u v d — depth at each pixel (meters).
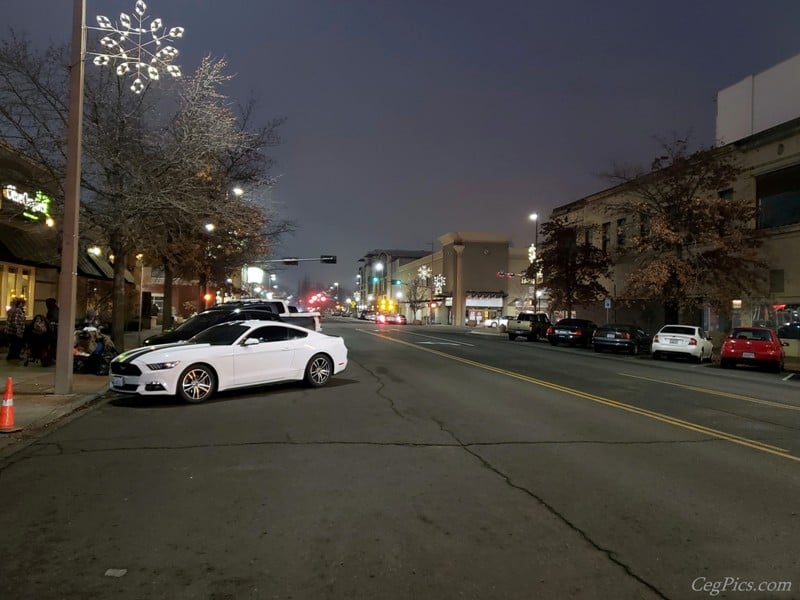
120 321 16.36
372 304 123.06
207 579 4.04
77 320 25.91
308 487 6.04
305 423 9.20
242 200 19.39
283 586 3.95
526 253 76.50
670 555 4.49
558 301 37.66
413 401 11.35
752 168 27.95
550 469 6.78
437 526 5.03
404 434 8.49
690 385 14.92
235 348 11.59
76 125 11.28
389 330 47.06
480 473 6.59
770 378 18.30
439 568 4.24
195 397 10.95
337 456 7.25
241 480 6.26
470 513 5.34
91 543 4.62
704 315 31.33
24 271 20.36
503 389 13.12
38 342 15.45
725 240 25.88
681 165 27.38
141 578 4.05
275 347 12.25
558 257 37.47
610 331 27.98
